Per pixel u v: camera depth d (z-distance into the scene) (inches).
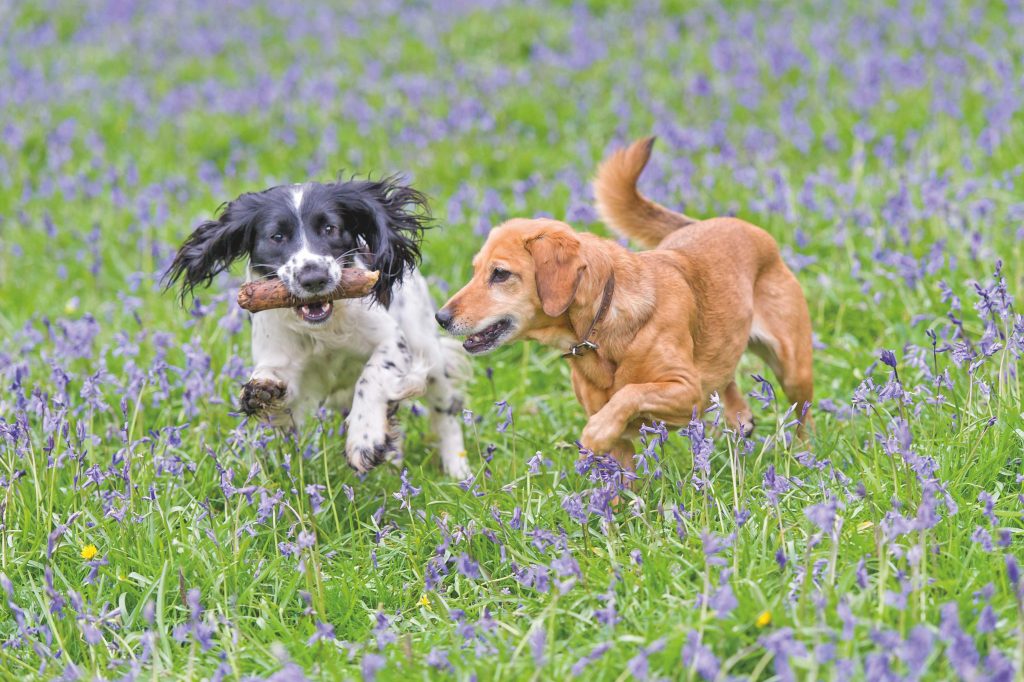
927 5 971.9
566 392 447.5
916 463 288.5
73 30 1189.1
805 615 251.8
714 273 368.2
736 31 975.0
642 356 342.3
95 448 390.6
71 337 447.8
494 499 339.6
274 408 376.5
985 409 343.6
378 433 367.2
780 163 658.2
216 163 784.9
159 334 434.6
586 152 693.3
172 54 1068.5
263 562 317.1
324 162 733.9
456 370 432.1
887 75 805.9
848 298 482.3
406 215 400.5
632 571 287.9
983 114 689.6
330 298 361.1
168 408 416.2
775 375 394.0
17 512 336.8
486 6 1095.6
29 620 294.2
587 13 1066.1
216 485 364.5
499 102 810.2
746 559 285.3
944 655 239.8
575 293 334.0
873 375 415.2
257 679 244.5
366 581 309.0
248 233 384.8
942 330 442.0
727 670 241.6
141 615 299.3
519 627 278.7
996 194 559.8
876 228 523.2
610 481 311.3
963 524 293.3
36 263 617.3
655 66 904.3
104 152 790.5
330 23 1114.7
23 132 823.1
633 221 411.2
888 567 268.1
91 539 325.4
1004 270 465.7
